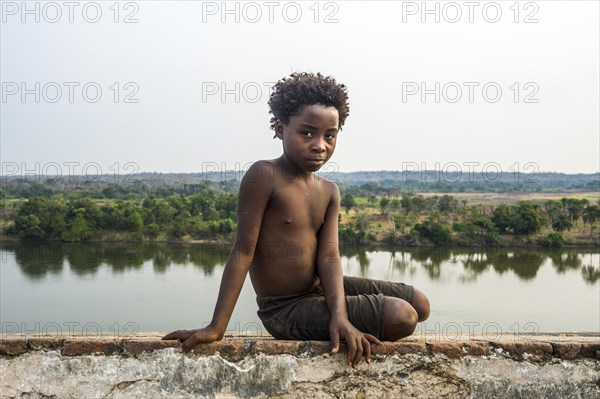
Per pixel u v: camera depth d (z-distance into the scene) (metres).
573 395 2.60
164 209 44.31
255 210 2.74
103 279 34.47
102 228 42.88
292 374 2.56
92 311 27.23
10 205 42.78
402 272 35.75
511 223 47.25
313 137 2.69
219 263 37.97
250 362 2.57
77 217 43.09
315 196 2.87
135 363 2.57
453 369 2.60
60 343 2.59
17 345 2.58
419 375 2.58
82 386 2.57
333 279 2.78
